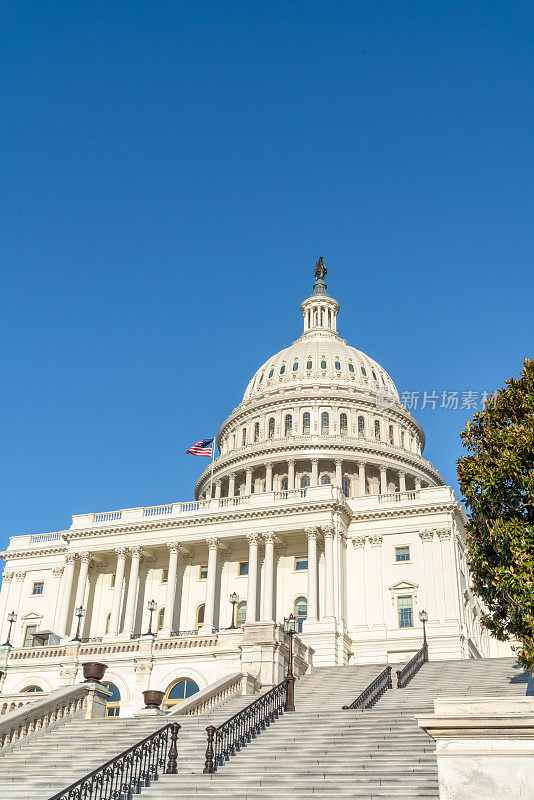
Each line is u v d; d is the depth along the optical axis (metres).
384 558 64.81
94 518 72.75
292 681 28.14
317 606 63.34
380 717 25.09
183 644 46.31
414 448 100.62
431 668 40.47
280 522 65.94
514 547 18.95
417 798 17.23
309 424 95.62
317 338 112.88
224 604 67.12
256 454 91.19
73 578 71.44
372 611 62.97
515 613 18.78
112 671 46.69
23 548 75.88
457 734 10.97
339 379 100.31
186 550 69.44
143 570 70.75
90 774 18.56
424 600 62.09
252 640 34.22
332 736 23.36
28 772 23.62
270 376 105.19
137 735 26.19
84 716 30.33
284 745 22.83
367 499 67.88
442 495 66.50
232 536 67.06
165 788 19.81
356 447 90.31
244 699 30.55
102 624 69.56
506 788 10.48
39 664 50.09
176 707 28.19
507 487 20.02
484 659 41.72
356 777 19.11
